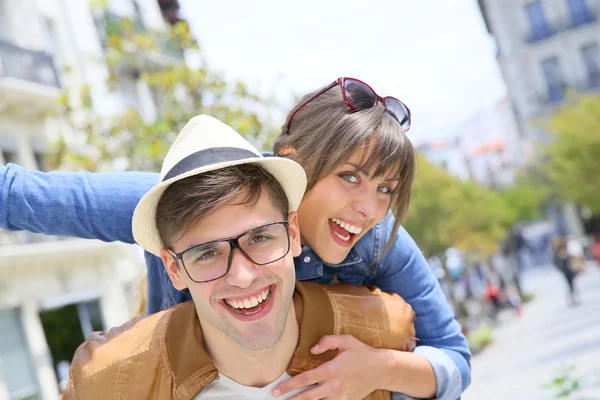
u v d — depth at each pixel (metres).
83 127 15.41
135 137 14.66
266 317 2.30
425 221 28.75
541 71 44.59
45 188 2.59
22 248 15.33
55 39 19.72
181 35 16.08
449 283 28.52
